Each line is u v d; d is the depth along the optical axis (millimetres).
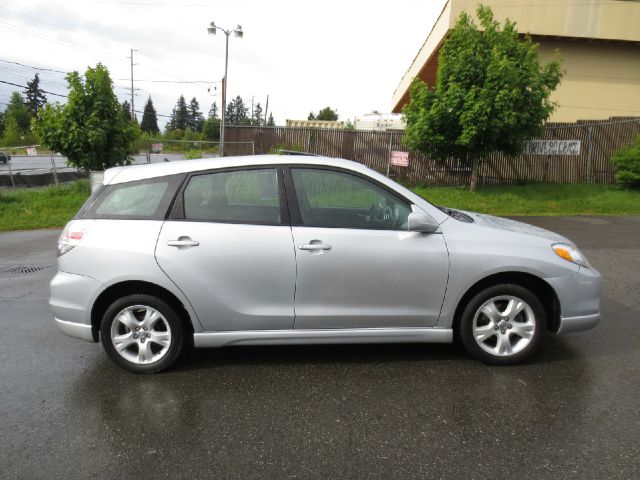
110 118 14422
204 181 3674
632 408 3090
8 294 5938
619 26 18062
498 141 13016
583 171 15602
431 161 15977
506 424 2928
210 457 2643
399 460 2598
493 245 3609
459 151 13688
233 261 3520
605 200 13234
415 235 3594
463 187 15453
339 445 2742
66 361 3953
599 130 15344
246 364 3854
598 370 3646
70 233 3635
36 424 2992
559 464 2535
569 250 3721
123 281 3549
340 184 3723
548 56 19500
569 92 19844
